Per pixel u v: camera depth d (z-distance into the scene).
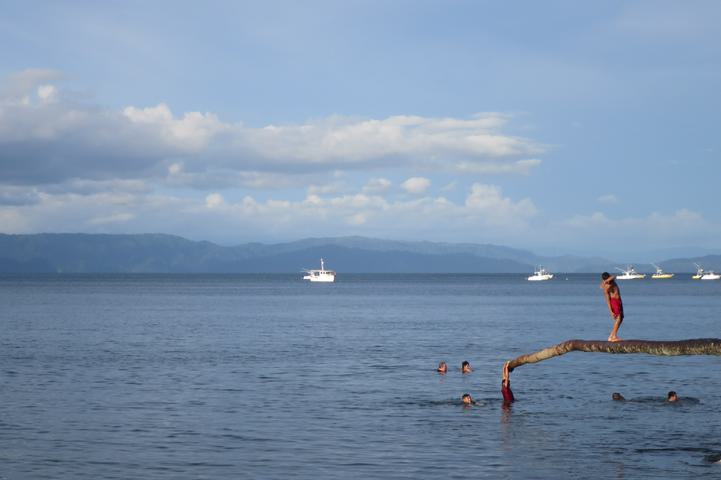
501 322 99.62
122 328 86.50
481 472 26.09
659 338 75.50
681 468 26.59
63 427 32.19
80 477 25.12
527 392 41.84
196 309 130.38
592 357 58.03
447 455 28.16
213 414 35.19
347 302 162.00
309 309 132.38
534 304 152.62
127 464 26.67
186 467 26.36
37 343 68.00
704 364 53.41
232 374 48.41
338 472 25.91
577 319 105.38
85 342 69.19
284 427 32.56
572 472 26.09
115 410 35.94
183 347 65.38
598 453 28.53
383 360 56.59
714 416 35.12
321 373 49.19
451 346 67.44
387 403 38.34
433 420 34.19
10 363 53.34
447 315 115.25
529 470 26.31
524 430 32.25
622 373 49.19
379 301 167.50
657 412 36.09
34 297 182.88
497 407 37.41
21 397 39.31
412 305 148.88
